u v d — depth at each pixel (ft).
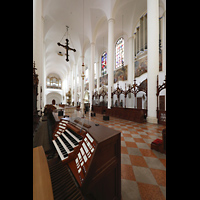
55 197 3.91
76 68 66.54
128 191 5.02
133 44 39.55
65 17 39.75
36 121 13.44
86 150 4.70
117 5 29.40
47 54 66.49
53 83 112.06
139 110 20.51
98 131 4.86
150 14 19.52
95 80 65.57
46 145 8.73
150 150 9.05
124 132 13.92
